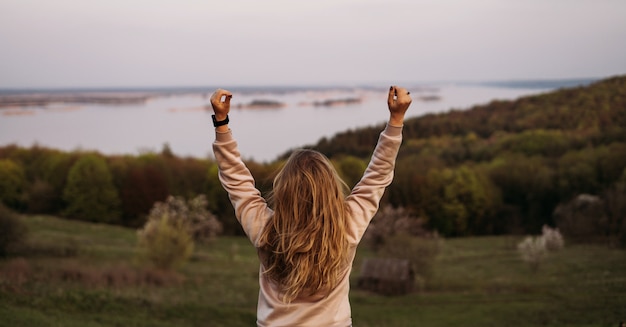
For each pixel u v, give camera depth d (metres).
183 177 77.31
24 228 45.75
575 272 43.34
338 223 1.97
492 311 31.61
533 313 30.39
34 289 24.08
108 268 36.91
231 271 44.94
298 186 1.99
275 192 2.05
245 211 2.10
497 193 73.50
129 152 86.25
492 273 45.66
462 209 72.00
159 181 75.12
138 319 22.03
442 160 89.12
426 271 42.97
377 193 2.12
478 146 95.25
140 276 35.78
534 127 100.31
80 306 22.45
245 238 67.12
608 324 26.81
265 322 1.98
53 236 55.94
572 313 29.75
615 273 41.78
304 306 1.94
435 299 36.38
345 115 198.12
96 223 71.50
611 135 84.62
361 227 2.05
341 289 1.98
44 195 74.94
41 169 77.81
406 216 59.47
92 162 74.19
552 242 53.19
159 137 168.88
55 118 179.88
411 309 33.25
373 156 2.18
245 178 2.17
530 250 45.56
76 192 73.81
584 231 59.25
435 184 73.62
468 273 46.06
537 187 73.50
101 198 73.88
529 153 87.06
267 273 2.00
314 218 1.94
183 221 55.50
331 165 2.10
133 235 62.06
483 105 115.81
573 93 109.00
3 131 146.00
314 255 1.91
